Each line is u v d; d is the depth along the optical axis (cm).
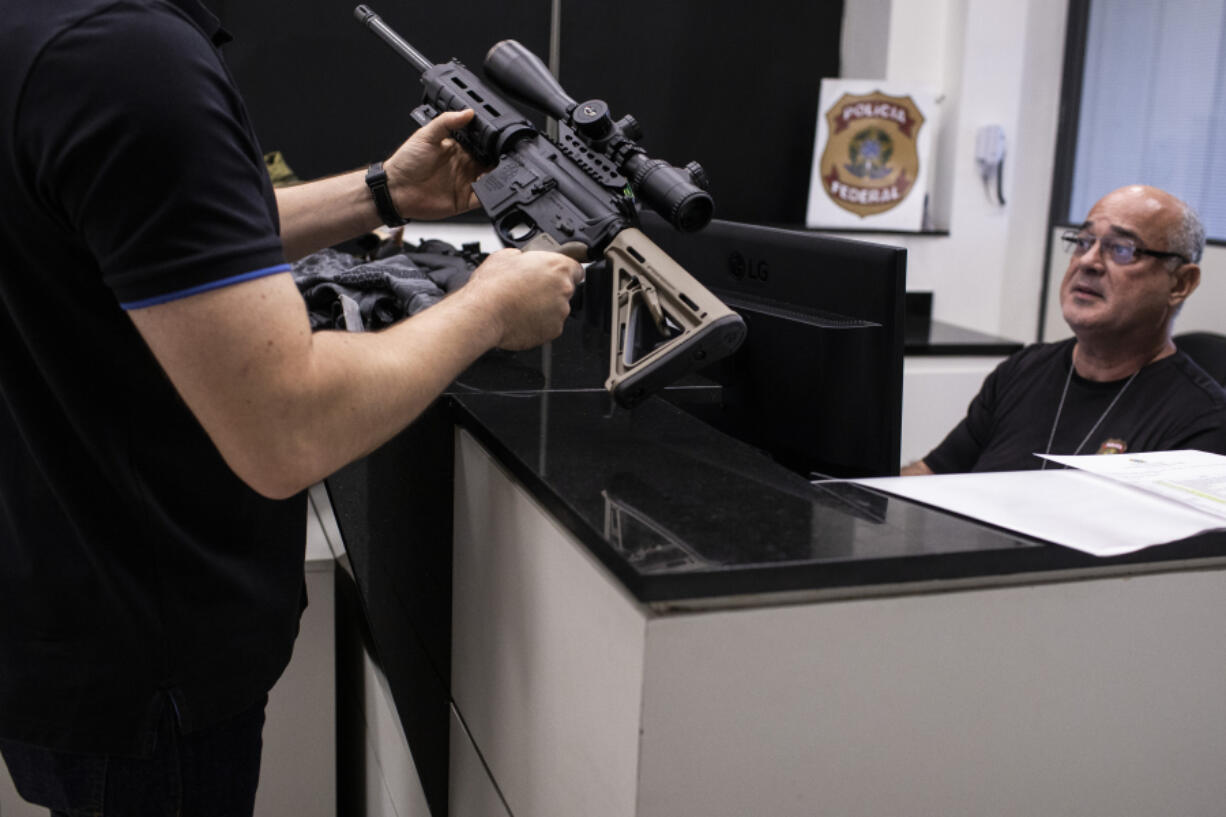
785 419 117
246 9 301
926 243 353
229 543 95
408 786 137
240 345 73
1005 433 190
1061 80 367
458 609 115
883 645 77
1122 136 355
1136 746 87
